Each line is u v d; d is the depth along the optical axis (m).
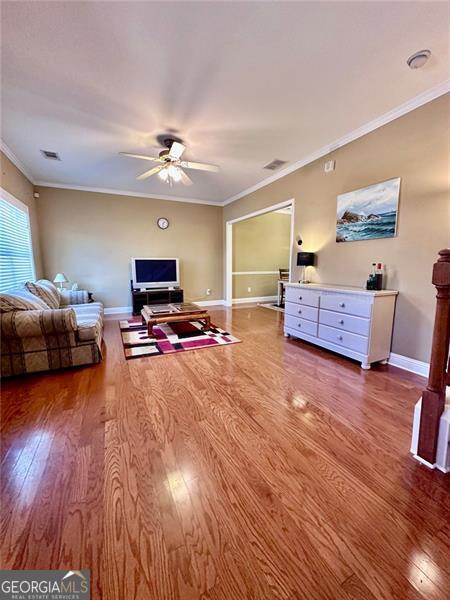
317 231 3.64
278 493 1.22
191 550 0.97
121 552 0.97
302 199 3.87
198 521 1.08
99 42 1.73
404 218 2.60
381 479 1.31
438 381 1.34
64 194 4.93
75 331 2.64
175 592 0.85
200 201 6.24
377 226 2.84
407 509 1.14
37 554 0.96
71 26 1.61
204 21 1.59
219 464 1.40
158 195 5.73
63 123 2.73
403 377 2.47
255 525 1.07
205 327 4.25
